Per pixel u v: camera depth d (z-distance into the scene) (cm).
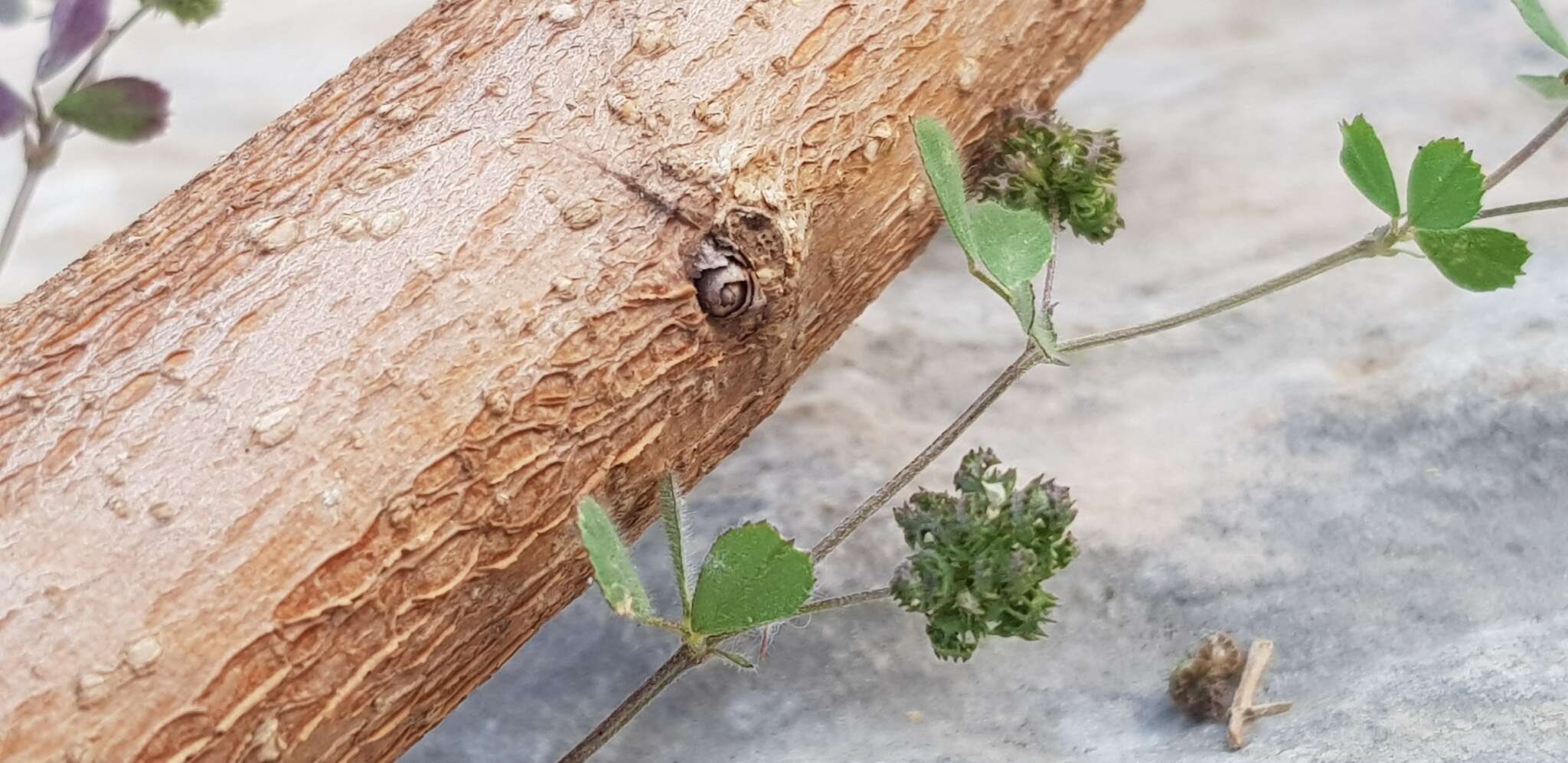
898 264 10
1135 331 8
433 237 8
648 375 8
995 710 10
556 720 10
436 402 7
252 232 8
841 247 9
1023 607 8
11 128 8
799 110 9
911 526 8
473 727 10
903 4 9
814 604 8
